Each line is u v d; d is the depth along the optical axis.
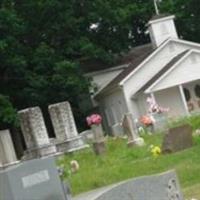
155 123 41.59
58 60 57.12
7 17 54.31
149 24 60.75
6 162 40.25
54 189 9.88
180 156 25.19
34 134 41.75
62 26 59.16
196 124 36.34
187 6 66.69
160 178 11.14
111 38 62.94
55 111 42.34
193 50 54.69
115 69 62.06
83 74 59.16
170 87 54.59
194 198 16.69
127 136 33.88
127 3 67.75
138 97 55.53
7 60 54.56
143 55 60.78
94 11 61.47
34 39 59.69
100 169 25.88
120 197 10.41
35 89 55.97
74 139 41.78
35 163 9.77
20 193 9.55
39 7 58.47
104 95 59.94
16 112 50.75
